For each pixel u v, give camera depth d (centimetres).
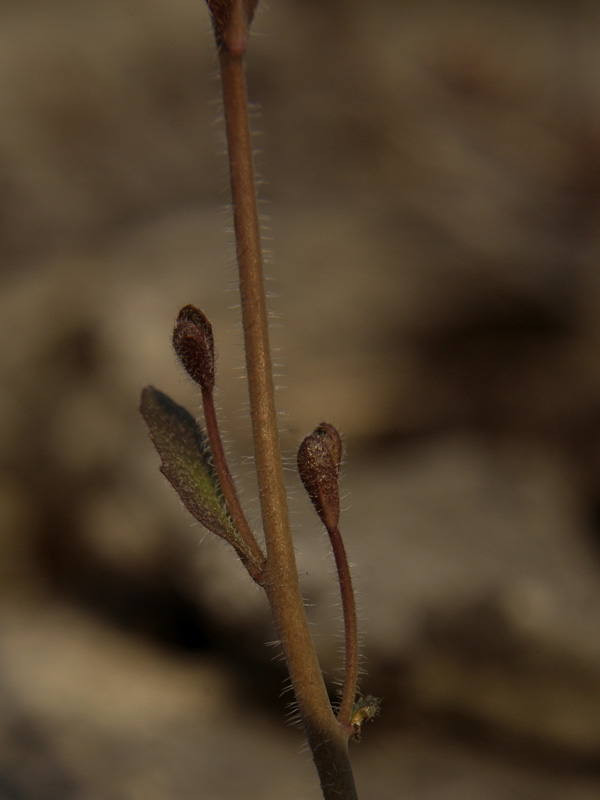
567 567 27
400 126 57
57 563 32
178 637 28
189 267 35
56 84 67
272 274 36
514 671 23
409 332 35
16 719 24
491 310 36
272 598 9
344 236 38
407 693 24
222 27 9
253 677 26
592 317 36
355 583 23
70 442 33
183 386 32
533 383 35
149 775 22
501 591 24
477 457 33
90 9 77
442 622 24
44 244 50
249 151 9
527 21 90
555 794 21
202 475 9
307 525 26
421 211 44
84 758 22
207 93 68
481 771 22
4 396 34
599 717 23
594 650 23
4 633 29
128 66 70
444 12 87
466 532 28
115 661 27
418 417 35
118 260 37
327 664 23
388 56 68
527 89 69
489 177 52
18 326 36
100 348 34
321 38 67
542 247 41
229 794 21
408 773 22
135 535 30
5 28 74
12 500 33
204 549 28
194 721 25
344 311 35
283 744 24
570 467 34
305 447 9
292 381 34
